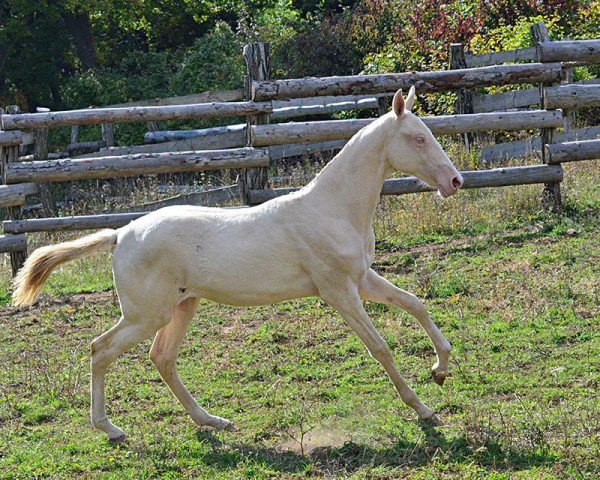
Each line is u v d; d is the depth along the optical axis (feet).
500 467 22.24
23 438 27.40
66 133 94.99
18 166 44.01
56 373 32.14
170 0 118.11
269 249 25.45
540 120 43.80
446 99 63.82
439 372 25.80
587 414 24.61
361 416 26.50
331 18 99.66
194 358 32.81
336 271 25.26
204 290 25.91
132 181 65.16
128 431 27.14
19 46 114.01
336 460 23.73
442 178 24.91
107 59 125.90
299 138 43.70
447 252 40.83
